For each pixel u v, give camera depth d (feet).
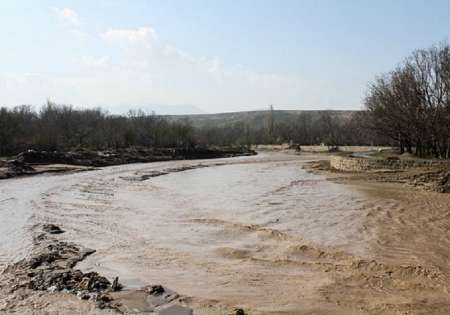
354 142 329.93
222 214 65.36
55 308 29.07
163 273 37.32
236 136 404.16
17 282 34.24
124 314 28.22
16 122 185.88
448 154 127.44
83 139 230.48
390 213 65.21
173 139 280.31
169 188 102.12
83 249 45.32
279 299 31.01
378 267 38.29
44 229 55.26
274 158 252.01
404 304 29.89
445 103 125.18
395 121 142.10
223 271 37.81
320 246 45.65
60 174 140.15
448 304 29.94
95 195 89.45
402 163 114.52
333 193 88.33
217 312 28.66
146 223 59.16
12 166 137.28
